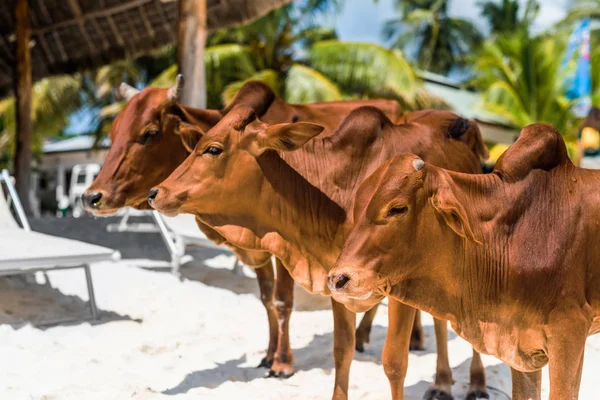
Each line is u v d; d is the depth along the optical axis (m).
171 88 4.14
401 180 2.38
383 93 18.75
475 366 3.74
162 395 3.60
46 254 4.95
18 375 3.86
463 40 31.62
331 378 4.02
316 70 18.42
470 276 2.51
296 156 3.20
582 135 12.26
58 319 5.29
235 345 4.71
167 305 5.82
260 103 3.90
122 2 11.09
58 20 11.92
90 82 23.86
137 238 9.91
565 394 2.43
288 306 4.09
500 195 2.52
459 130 3.83
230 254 8.64
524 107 20.36
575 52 19.97
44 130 23.86
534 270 2.45
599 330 2.71
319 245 3.22
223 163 3.08
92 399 3.47
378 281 2.39
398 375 2.90
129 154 4.09
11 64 12.60
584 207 2.53
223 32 19.72
